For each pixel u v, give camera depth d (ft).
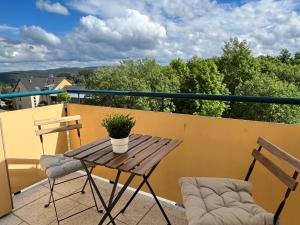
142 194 7.82
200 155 6.73
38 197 7.64
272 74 84.48
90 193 7.86
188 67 95.81
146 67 82.64
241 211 4.18
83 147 5.32
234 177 6.29
